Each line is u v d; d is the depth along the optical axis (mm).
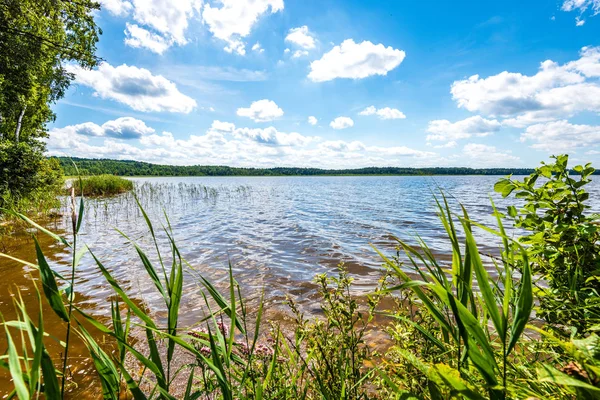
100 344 3396
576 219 1787
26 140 17531
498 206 20859
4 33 12195
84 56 15922
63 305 826
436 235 10562
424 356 1531
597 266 1574
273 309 4383
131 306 1050
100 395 2572
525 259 780
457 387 757
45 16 14406
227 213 16828
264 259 7383
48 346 3357
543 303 1645
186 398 1295
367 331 3418
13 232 9523
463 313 793
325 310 1952
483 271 818
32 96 16234
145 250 8070
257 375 1547
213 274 6176
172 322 1160
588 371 670
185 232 10961
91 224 11805
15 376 646
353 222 13703
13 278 5434
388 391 1744
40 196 13039
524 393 842
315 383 1780
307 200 26734
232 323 1216
